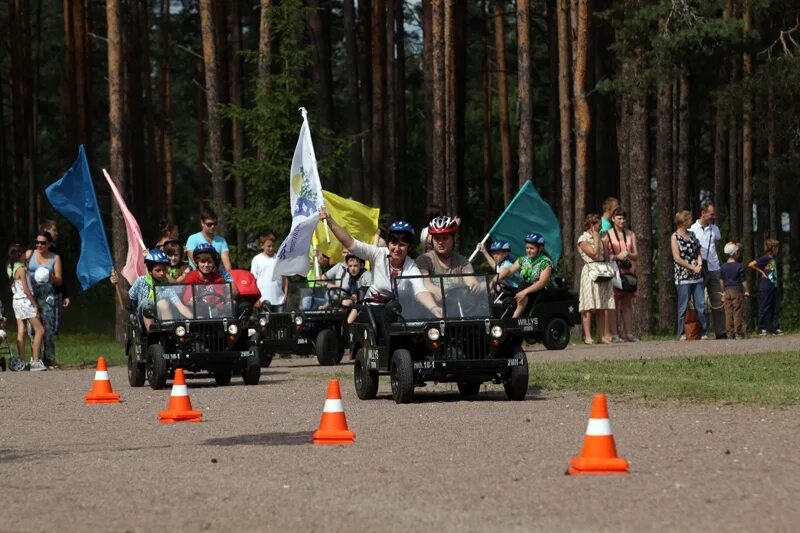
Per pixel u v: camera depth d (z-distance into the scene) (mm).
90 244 30312
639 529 9273
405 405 18328
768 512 9773
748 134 58594
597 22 59875
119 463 13242
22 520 10250
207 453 13805
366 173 64188
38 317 30812
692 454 12859
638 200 44094
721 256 56906
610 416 16359
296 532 9492
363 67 64000
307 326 30672
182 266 27203
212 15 48969
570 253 50750
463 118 63031
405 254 19422
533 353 30344
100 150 90312
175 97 91938
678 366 23625
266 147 43312
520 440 14203
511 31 85250
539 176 80000
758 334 37469
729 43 47406
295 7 44094
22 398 21797
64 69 65625
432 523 9656
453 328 18703
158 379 22719
